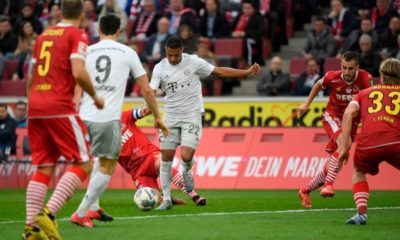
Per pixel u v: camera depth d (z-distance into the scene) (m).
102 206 31.98
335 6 51.72
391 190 40.09
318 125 43.78
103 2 57.09
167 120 31.31
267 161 42.22
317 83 31.89
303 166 41.66
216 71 31.17
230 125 45.25
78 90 23.38
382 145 24.19
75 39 21.41
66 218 27.75
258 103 44.88
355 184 25.27
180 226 24.98
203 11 53.66
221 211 29.86
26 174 44.75
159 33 51.91
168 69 31.17
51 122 21.42
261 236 22.69
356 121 31.77
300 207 31.39
